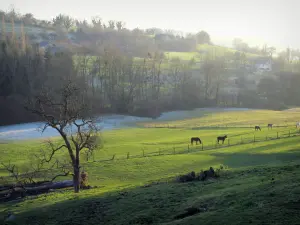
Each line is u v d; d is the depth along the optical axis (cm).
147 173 5238
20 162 6419
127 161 5981
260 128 9344
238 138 7744
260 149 6203
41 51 16900
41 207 3494
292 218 1936
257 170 3578
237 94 17812
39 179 5194
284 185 2541
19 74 13438
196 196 2830
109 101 14662
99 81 16750
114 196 3397
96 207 3130
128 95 14688
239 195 2547
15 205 3831
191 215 2381
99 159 6334
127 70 16512
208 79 18375
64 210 3241
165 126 11206
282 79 19125
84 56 17788
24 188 4509
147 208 2783
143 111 13962
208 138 8325
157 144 7831
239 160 5553
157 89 16888
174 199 2866
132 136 9325
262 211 2100
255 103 16325
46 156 6825
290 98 17162
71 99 4859
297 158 5209
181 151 6712
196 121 12262
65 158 6525
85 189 4391
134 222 2508
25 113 11700
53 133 9788
